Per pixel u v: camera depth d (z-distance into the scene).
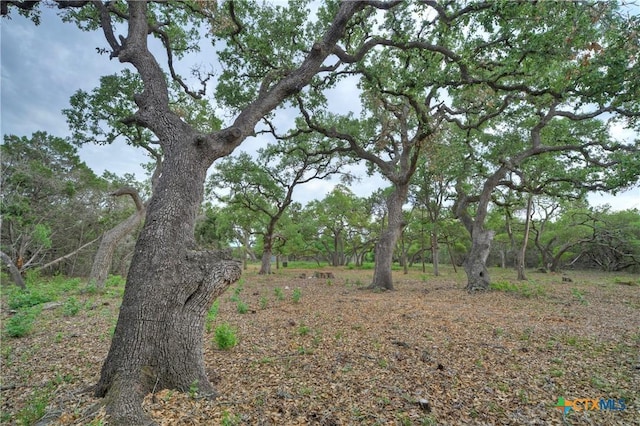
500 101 11.84
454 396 3.81
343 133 14.37
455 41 7.92
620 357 5.15
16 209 18.45
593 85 7.93
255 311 9.07
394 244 14.59
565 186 15.13
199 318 3.87
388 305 9.84
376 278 14.53
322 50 5.32
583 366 4.78
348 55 7.60
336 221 40.62
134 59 4.95
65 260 23.17
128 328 3.55
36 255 20.45
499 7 6.00
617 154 11.78
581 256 32.31
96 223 24.08
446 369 4.61
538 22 6.30
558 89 8.44
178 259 3.84
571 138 14.21
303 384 4.08
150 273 3.67
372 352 5.34
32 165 20.42
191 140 4.37
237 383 4.12
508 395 3.86
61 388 4.09
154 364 3.55
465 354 5.26
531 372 4.55
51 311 9.69
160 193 4.10
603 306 9.95
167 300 3.66
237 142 4.74
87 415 3.10
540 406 3.60
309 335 6.43
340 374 4.42
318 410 3.42
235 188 23.91
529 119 14.10
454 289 14.51
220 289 4.01
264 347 5.70
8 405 3.76
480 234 14.23
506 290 13.56
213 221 32.62
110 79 11.82
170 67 8.05
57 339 6.46
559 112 12.33
